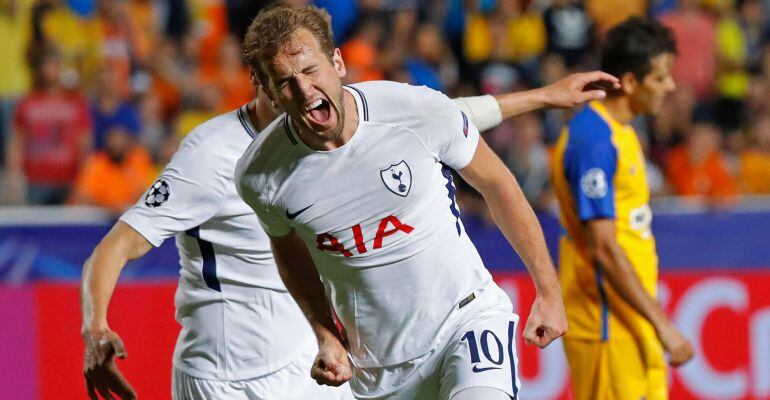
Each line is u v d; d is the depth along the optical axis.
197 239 10.88
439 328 9.34
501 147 24.41
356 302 9.39
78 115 24.73
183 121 26.27
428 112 8.94
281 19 8.33
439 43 29.09
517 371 9.38
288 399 11.34
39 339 17.41
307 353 11.44
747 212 22.09
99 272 10.00
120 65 26.27
